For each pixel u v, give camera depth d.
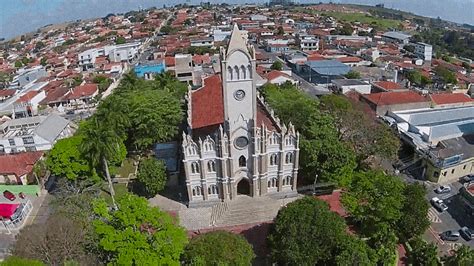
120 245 52.97
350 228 76.12
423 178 101.69
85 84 177.75
